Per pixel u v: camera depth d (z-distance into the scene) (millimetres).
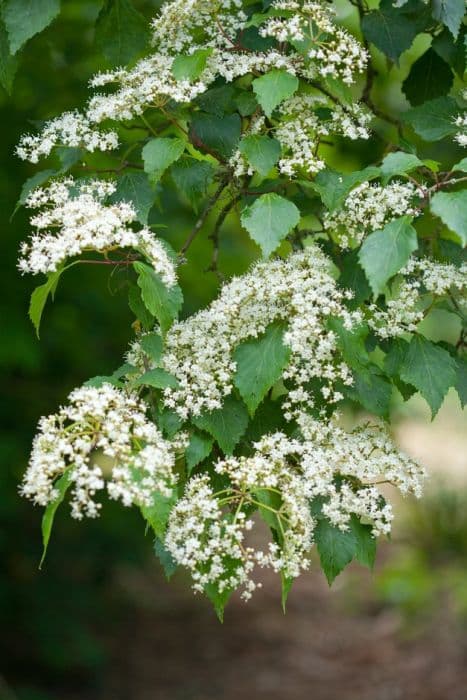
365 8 4004
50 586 9617
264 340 3098
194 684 10227
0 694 8531
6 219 7344
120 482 2672
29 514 9344
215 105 3504
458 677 9750
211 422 3090
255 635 11523
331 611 12125
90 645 9711
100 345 8547
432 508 13773
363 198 3275
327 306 3090
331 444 3162
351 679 10164
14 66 3807
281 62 3254
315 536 3113
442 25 3859
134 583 13336
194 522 2867
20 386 8383
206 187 3455
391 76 6566
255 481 2910
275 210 3090
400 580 11820
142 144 3875
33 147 3561
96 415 2787
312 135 3482
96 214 3027
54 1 3508
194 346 3174
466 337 3660
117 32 3912
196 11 3459
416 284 3299
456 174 3961
